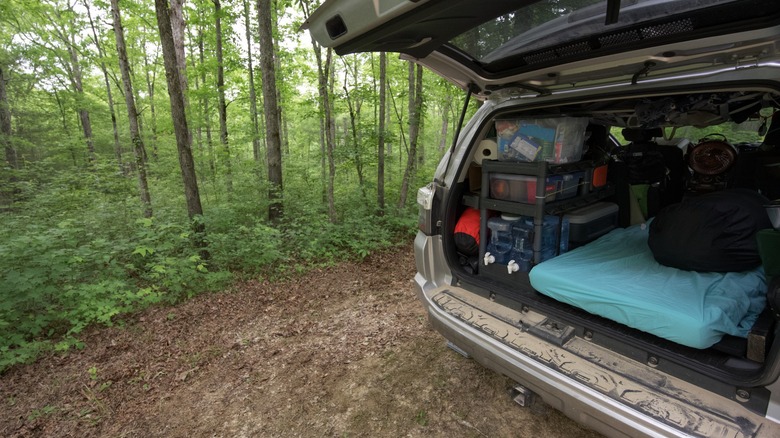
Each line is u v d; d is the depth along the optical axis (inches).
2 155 389.7
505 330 74.0
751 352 52.4
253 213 291.4
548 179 79.7
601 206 98.9
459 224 98.0
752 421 47.6
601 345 65.4
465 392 97.3
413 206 336.5
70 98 445.4
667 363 56.8
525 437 81.8
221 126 420.8
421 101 327.3
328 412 93.6
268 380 108.5
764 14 45.9
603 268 75.0
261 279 191.5
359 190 339.9
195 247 209.0
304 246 234.1
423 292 93.0
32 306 142.9
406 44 61.1
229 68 413.4
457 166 92.6
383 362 113.5
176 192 332.2
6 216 218.5
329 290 178.1
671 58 57.1
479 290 88.0
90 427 93.0
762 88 52.8
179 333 139.3
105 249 177.5
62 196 262.4
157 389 107.1
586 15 53.5
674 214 73.9
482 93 87.2
